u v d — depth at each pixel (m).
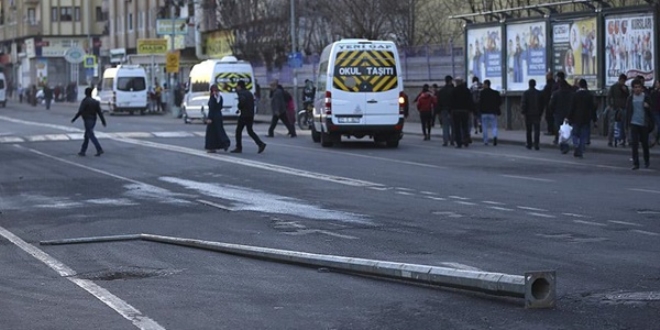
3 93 161.75
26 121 100.38
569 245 22.33
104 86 125.88
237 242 23.86
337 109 56.03
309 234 24.88
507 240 23.20
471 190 34.25
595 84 60.78
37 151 57.28
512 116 70.19
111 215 29.45
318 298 17.33
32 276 20.05
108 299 17.52
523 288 16.00
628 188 34.53
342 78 56.00
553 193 33.00
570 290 17.42
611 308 16.03
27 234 26.12
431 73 83.69
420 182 37.19
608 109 54.09
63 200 33.69
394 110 56.28
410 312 16.02
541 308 16.00
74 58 159.25
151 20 159.25
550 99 57.44
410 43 91.75
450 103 57.56
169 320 15.79
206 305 16.91
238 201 32.25
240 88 53.28
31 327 15.48
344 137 66.88
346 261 19.61
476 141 62.03
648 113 42.53
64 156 53.25
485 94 58.00
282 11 108.88
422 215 27.94
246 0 111.75
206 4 126.44
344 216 28.05
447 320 15.40
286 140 64.75
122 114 123.50
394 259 20.97
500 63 69.62
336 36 97.56
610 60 59.66
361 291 17.84
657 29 56.22
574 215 27.33
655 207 28.95
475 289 16.86
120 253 22.70
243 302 17.12
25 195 35.47
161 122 95.50
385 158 49.09
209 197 33.62
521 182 36.88
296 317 15.86
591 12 60.78
